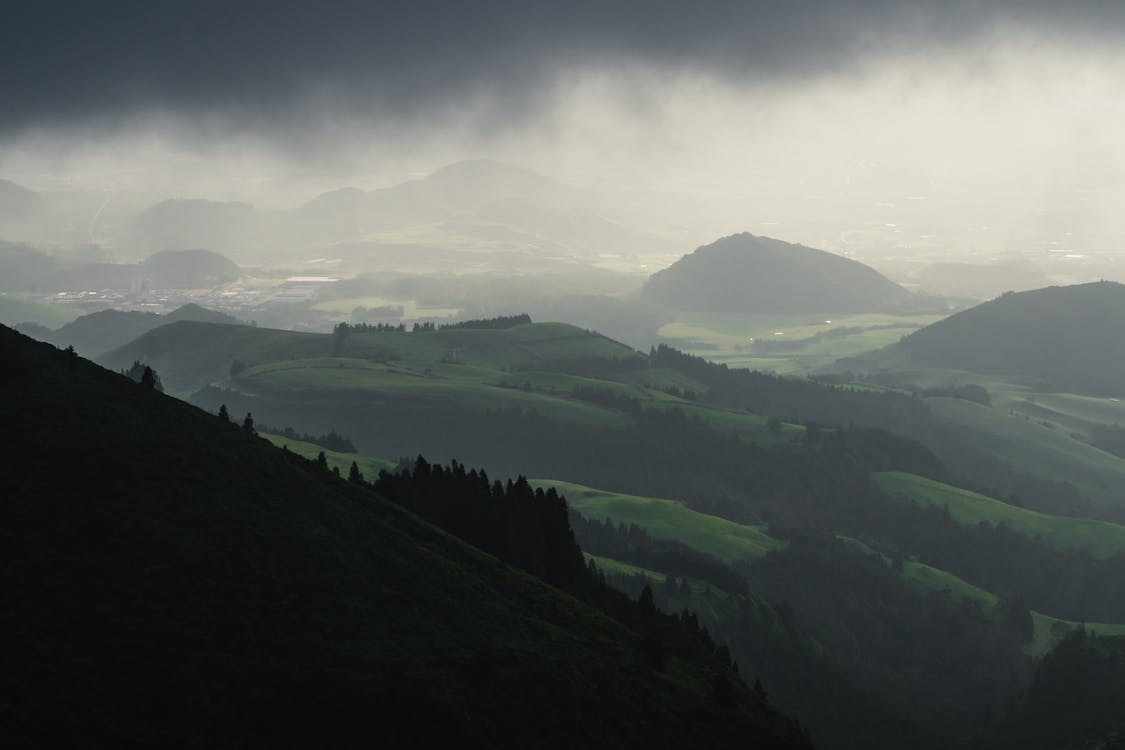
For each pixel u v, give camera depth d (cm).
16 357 10000
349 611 9162
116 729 6938
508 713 9025
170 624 7906
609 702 9912
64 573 7931
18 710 6719
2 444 8919
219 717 7419
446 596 10306
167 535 8769
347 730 7912
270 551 9281
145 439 9769
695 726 10238
